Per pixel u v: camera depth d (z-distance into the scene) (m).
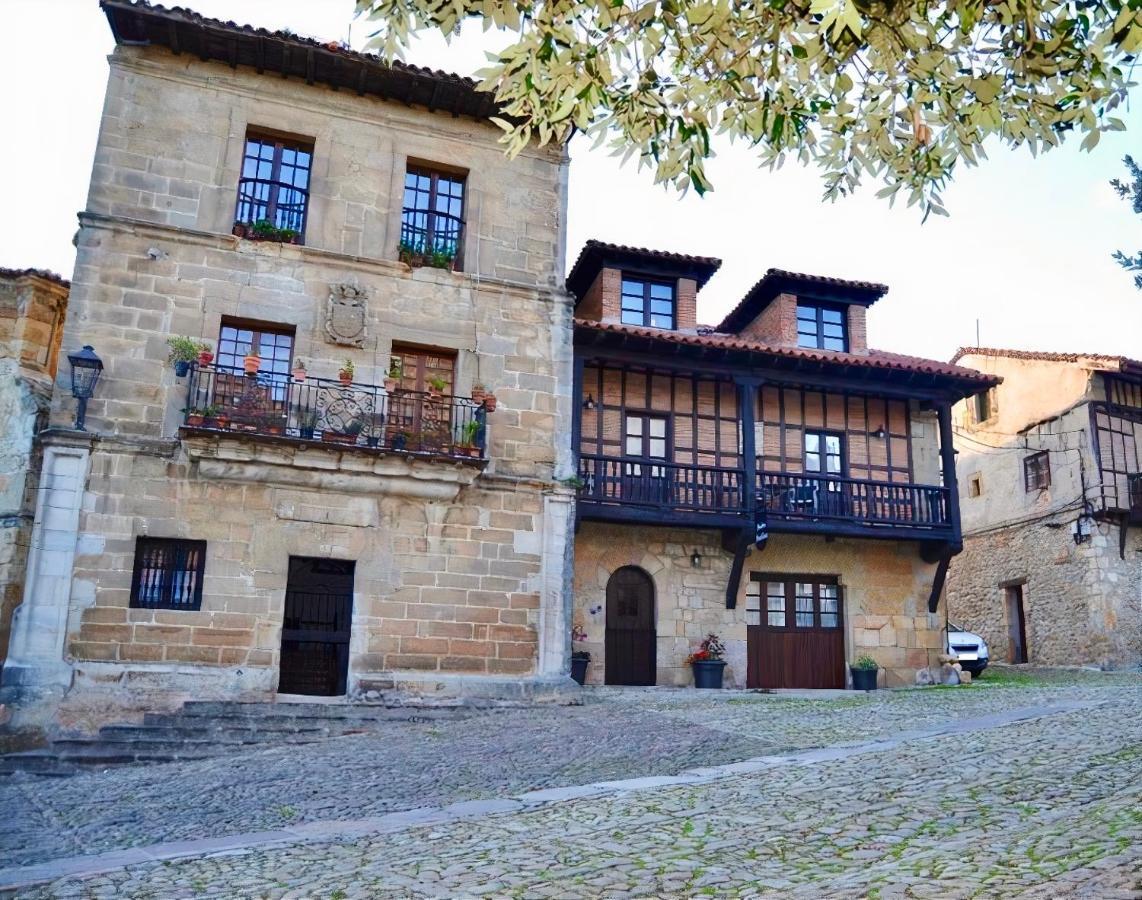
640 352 19.95
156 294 15.98
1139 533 26.14
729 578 20.55
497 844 7.20
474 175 18.34
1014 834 6.26
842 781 8.77
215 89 17.02
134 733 13.87
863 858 6.07
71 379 15.15
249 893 6.20
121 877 6.79
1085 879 4.95
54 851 8.16
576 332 19.19
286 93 17.39
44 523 14.68
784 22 6.03
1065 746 9.63
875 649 21.38
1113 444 26.12
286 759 12.26
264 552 15.62
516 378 17.80
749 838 6.86
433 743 12.92
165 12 15.99
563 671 16.97
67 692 14.32
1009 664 28.23
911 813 7.22
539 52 5.83
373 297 17.16
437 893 5.89
